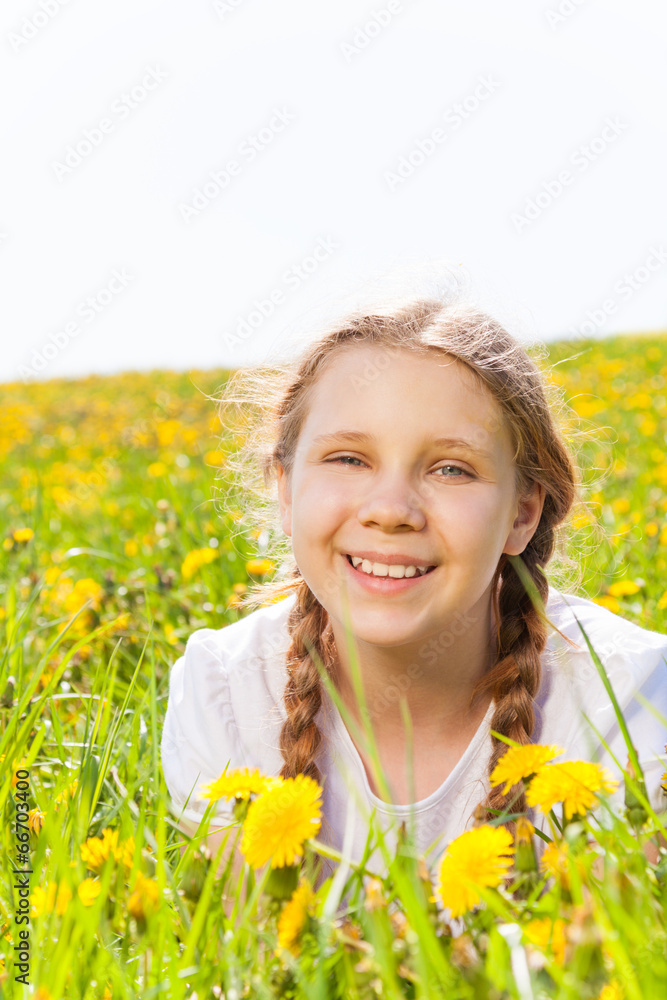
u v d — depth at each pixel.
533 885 1.19
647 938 0.97
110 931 1.16
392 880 1.11
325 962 1.00
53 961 1.03
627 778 1.25
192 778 1.82
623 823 1.23
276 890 1.11
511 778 1.28
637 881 1.09
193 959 1.07
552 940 0.98
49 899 1.16
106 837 1.24
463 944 0.99
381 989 0.96
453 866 1.06
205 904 1.09
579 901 1.00
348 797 1.77
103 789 1.77
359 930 1.08
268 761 1.85
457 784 1.74
